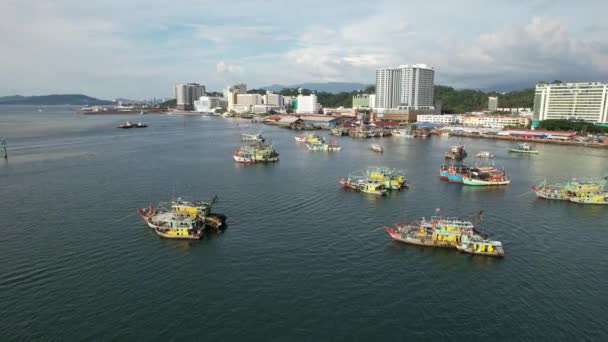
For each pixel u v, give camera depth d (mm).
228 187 134500
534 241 88062
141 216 100438
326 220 100438
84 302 61438
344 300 62719
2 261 74875
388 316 58781
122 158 193250
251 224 96625
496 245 79188
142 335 54000
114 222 96688
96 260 75938
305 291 65188
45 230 91000
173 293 64250
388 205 115250
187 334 54281
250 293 64438
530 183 147500
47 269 72000
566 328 56312
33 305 60500
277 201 117125
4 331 54250
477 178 145625
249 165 181000
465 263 76312
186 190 129000
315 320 57594
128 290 65062
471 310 60562
